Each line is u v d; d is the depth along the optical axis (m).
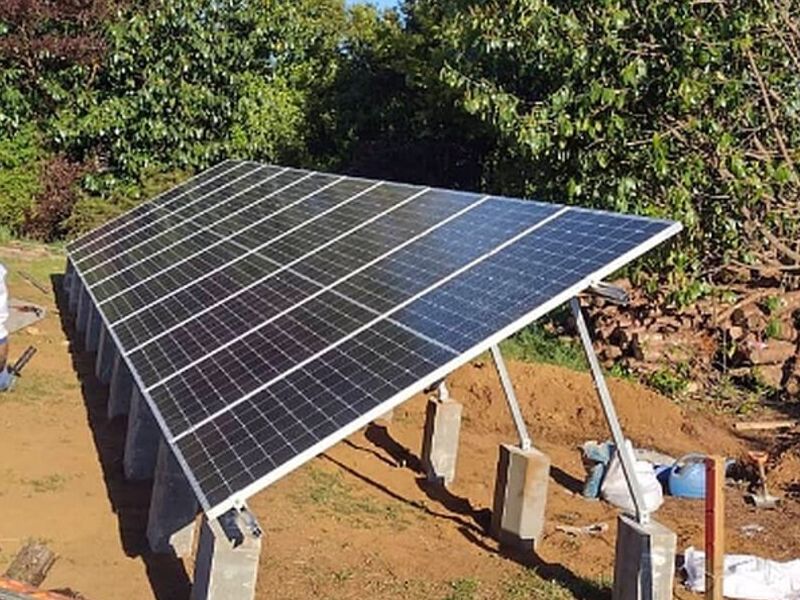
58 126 19.08
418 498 8.70
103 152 19.86
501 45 13.23
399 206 8.78
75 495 7.65
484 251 6.71
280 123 21.41
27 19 18.55
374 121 22.69
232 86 20.12
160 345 7.61
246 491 4.69
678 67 11.70
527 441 7.92
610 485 8.87
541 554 7.57
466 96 14.16
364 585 6.66
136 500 7.68
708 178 11.98
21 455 8.36
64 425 9.34
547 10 12.50
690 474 9.19
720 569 6.06
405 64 21.22
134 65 19.22
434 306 6.10
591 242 6.00
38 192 19.23
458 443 9.60
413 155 22.25
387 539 7.62
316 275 7.68
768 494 9.36
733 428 11.61
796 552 7.91
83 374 11.19
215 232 10.88
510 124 13.11
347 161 22.64
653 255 12.22
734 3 11.67
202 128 20.03
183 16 19.16
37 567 5.57
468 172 22.12
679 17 11.65
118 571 6.41
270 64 20.98
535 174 14.05
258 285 8.10
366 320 6.30
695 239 12.16
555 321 14.87
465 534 7.90
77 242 14.47
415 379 5.11
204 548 5.41
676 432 11.30
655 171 11.92
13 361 11.34
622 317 13.85
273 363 6.21
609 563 7.43
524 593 6.73
